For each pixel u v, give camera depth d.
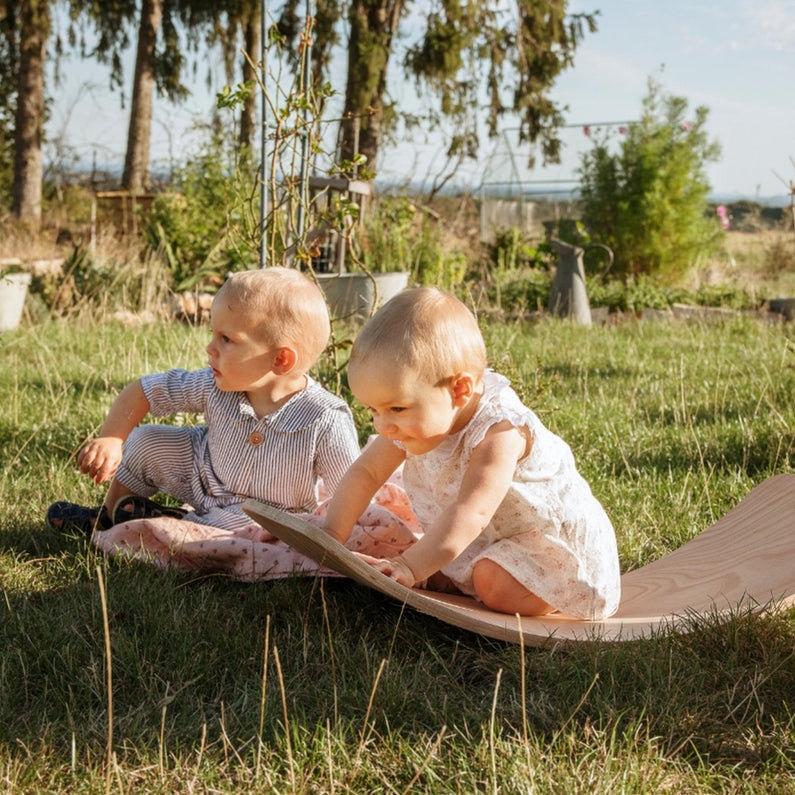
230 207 4.15
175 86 21.36
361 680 2.01
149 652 2.11
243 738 1.79
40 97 19.31
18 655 2.05
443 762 1.72
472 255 16.36
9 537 2.90
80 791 1.62
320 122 3.88
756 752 1.78
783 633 2.27
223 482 2.92
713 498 3.54
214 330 2.76
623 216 14.30
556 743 1.79
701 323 9.48
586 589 2.39
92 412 4.53
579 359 7.08
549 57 17.92
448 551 2.20
